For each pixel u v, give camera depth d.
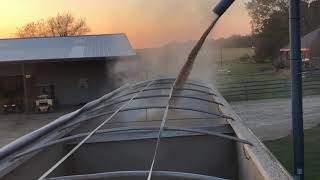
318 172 11.33
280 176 4.44
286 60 53.28
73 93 32.41
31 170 5.48
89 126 8.70
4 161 4.83
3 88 31.84
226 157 7.61
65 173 7.15
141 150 7.64
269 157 5.15
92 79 32.28
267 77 44.31
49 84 32.22
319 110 23.66
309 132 17.44
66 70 32.22
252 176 5.27
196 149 7.66
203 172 7.66
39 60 29.92
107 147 7.61
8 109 30.39
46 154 6.05
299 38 8.09
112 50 32.50
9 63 29.88
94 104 9.41
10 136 21.94
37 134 5.81
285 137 16.84
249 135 6.51
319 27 54.12
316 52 52.56
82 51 32.59
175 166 7.64
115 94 11.44
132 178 6.27
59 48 34.12
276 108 25.84
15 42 36.84
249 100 30.50
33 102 31.69
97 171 7.56
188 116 9.80
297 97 8.21
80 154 7.55
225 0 7.04
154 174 3.79
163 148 7.65
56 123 6.77
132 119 10.16
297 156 8.29
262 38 59.47
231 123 7.69
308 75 38.16
